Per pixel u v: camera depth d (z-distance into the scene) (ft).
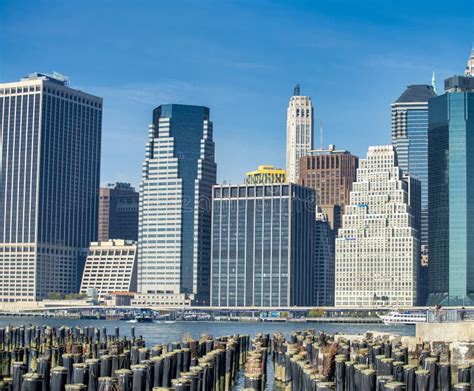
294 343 465.88
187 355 325.62
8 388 235.81
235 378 406.62
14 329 581.94
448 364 278.26
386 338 474.49
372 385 247.09
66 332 595.47
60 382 232.32
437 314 465.06
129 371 241.14
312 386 244.83
